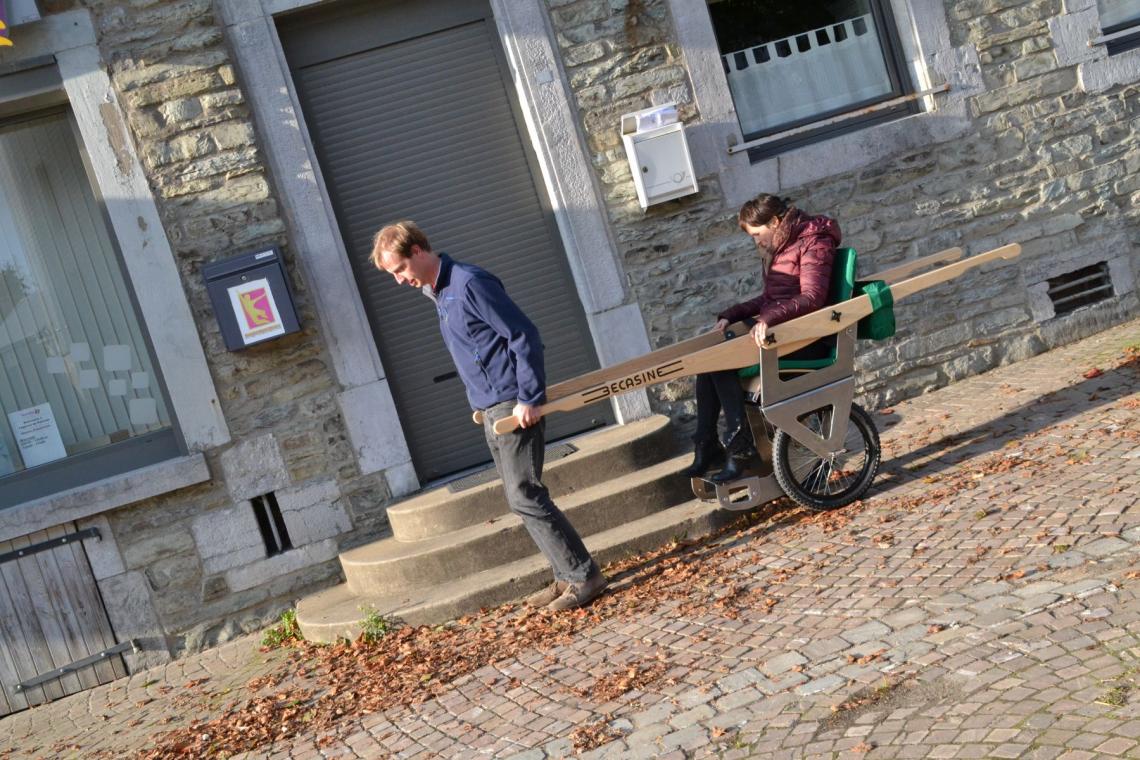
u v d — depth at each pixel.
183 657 6.10
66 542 5.95
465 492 5.83
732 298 6.67
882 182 6.84
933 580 4.14
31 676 5.93
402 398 6.54
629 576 5.15
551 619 4.88
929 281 5.25
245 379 6.14
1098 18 7.08
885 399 6.90
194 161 6.04
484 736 3.87
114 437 6.29
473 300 4.70
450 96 6.52
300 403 6.21
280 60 6.14
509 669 4.43
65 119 6.16
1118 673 3.14
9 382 6.23
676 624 4.43
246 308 5.98
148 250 6.01
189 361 6.06
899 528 4.80
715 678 3.83
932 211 6.91
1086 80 7.07
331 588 6.19
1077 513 4.37
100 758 4.71
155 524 6.07
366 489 6.30
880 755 3.08
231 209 6.07
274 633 5.86
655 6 6.54
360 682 4.74
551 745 3.65
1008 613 3.66
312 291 6.20
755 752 3.28
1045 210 7.06
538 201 6.62
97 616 6.00
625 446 5.96
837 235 5.27
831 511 5.29
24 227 6.20
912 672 3.47
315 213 6.18
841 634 3.89
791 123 6.96
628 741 3.54
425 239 4.80
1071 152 7.08
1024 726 3.01
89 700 5.79
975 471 5.23
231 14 6.06
